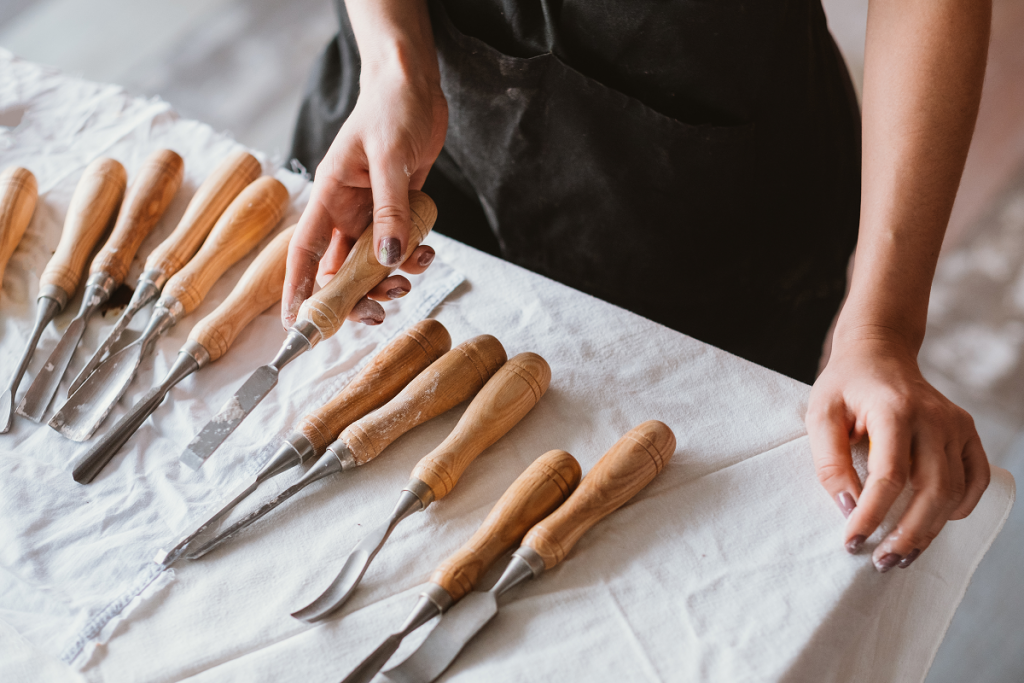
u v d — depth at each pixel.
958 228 2.49
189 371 0.93
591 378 0.92
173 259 1.01
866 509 0.75
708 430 0.87
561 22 1.15
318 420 0.84
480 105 1.24
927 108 0.91
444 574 0.72
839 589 0.73
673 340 0.95
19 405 0.91
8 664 0.71
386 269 0.89
